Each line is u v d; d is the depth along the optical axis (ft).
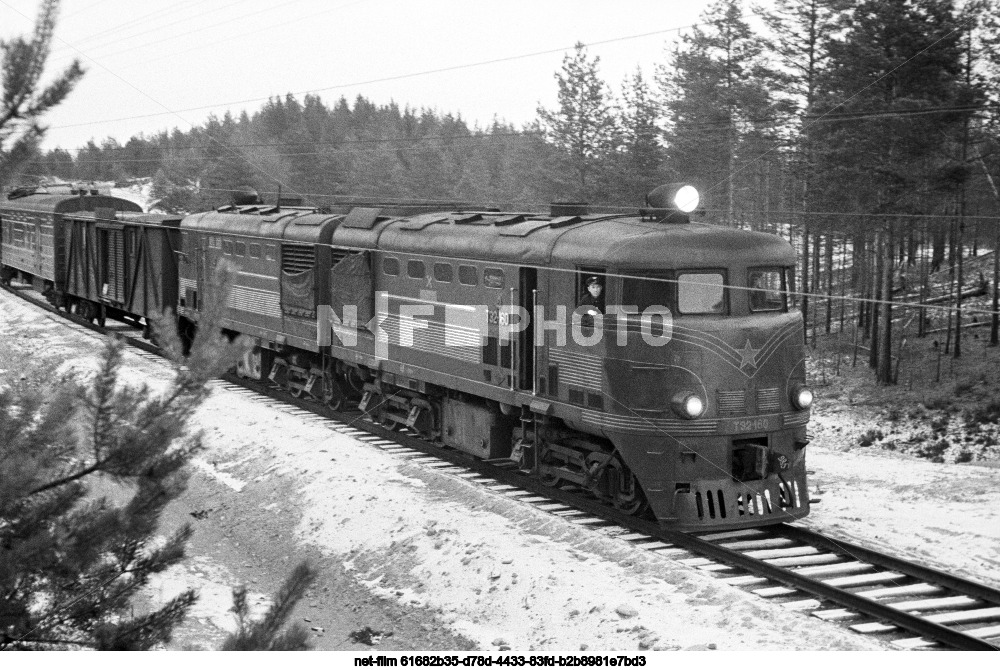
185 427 21.95
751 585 35.12
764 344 40.65
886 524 43.78
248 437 60.59
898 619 31.17
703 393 39.42
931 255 151.64
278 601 22.25
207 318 21.62
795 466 41.60
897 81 97.30
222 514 50.80
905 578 35.73
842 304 134.21
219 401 70.13
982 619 32.30
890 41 96.12
